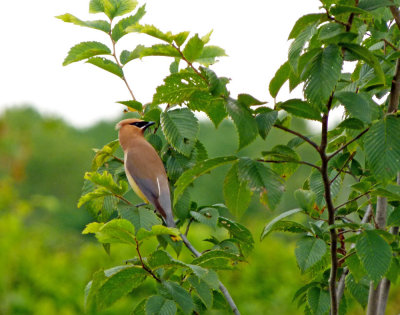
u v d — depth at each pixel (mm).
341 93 5598
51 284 17062
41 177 78062
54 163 78625
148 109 8484
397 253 6715
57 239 21281
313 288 7543
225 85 5898
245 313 19062
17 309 16219
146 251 18875
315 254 6621
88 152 83125
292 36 5801
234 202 6047
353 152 7965
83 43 7891
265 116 5805
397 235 6828
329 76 5473
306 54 5605
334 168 8047
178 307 6547
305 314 8008
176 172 8188
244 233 8094
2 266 16703
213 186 62031
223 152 71812
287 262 20297
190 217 8141
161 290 6250
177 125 7258
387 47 7617
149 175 9602
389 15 7246
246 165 5684
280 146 5980
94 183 7496
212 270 6359
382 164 5523
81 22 7832
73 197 79688
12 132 26578
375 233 6078
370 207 7906
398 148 5531
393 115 5688
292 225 6973
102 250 19016
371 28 7082
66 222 56031
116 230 5961
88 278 18062
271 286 19656
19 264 17219
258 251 20375
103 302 6242
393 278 6664
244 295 19406
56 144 79062
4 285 16562
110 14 7973
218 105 6750
